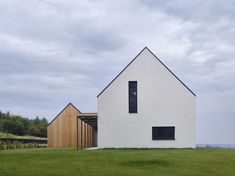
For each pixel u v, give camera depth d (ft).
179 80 121.80
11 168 77.05
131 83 122.83
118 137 121.80
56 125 165.07
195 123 120.98
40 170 75.36
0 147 129.49
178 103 121.60
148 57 122.83
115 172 74.23
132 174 72.84
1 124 319.47
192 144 120.57
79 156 90.79
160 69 122.31
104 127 122.31
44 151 104.42
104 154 94.02
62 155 92.27
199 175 73.72
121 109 122.21
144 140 121.19
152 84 122.31
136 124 121.70
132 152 98.68
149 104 121.80
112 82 122.93
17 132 321.11
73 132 163.43
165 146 120.67
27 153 96.12
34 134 324.60
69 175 71.77
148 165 80.69
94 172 74.13
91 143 158.92
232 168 80.43
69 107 164.76
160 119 121.39
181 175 73.20
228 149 112.57
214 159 88.53
